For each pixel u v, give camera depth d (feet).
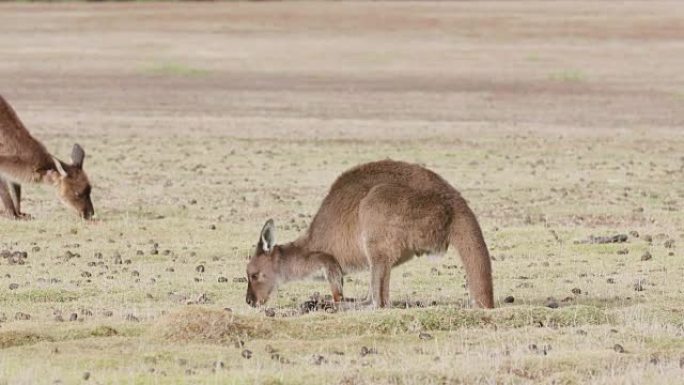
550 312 128.06
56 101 409.69
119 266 168.86
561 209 225.76
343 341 116.98
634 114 381.40
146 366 106.52
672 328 123.85
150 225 202.49
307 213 220.84
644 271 165.48
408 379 100.89
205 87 455.22
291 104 406.41
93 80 472.44
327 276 134.62
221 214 218.38
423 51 586.04
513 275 163.02
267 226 137.59
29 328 118.83
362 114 382.01
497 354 110.32
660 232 199.82
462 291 151.02
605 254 179.22
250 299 138.51
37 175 206.90
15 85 451.94
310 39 649.61
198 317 119.24
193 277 160.25
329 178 265.75
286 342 116.16
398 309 127.03
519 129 348.18
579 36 650.84
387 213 128.98
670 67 513.04
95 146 313.94
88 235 194.29
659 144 321.32
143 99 418.10
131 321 125.59
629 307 134.51
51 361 107.55
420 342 117.60
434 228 128.47
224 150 307.99
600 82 466.29
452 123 360.69
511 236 194.29
